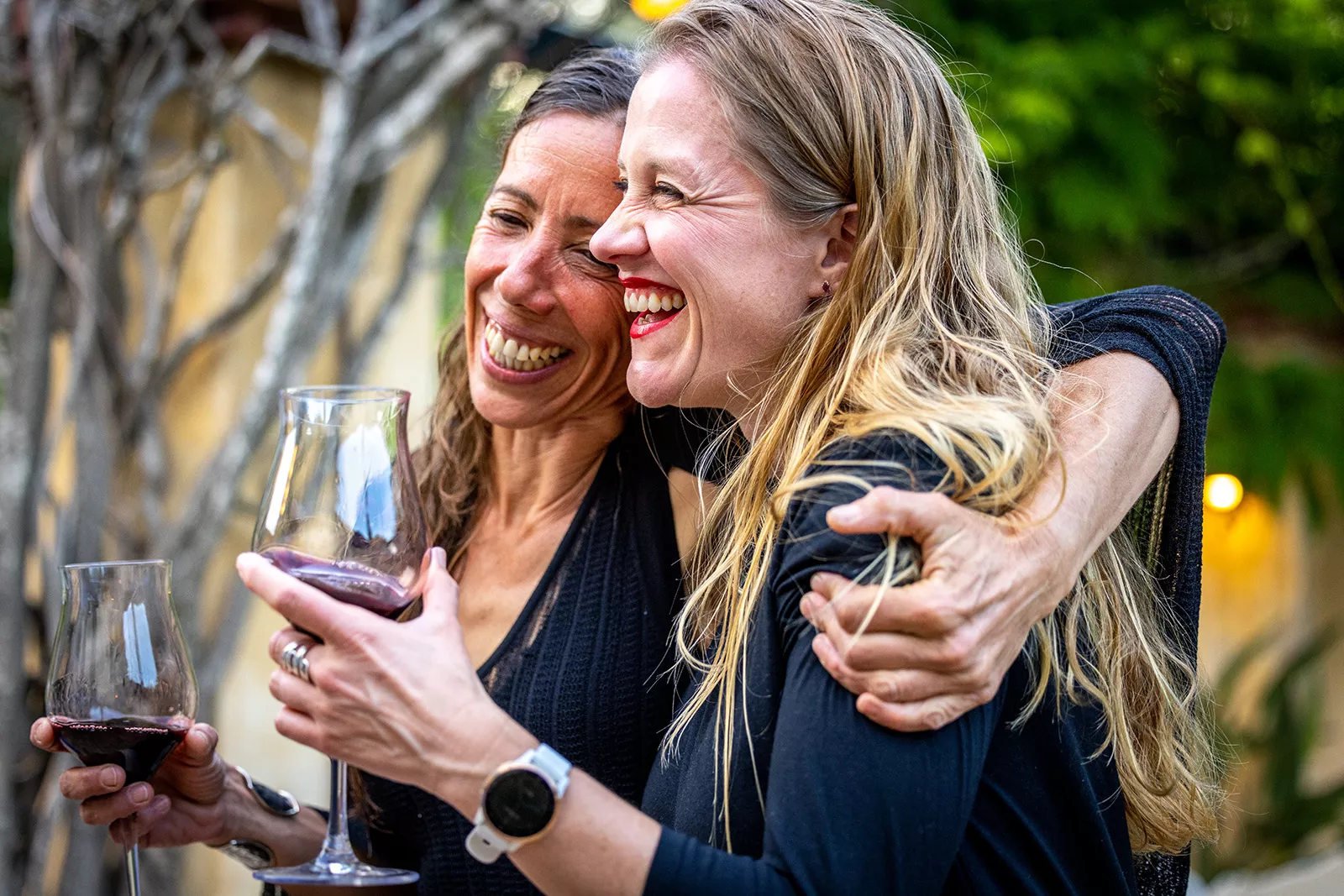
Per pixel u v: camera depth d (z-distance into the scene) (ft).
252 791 5.49
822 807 3.60
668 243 4.36
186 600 8.42
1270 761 15.69
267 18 8.95
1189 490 4.62
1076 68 14.32
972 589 3.65
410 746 3.67
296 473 3.91
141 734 4.51
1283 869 14.93
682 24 4.53
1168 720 4.63
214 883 9.29
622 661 5.14
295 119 9.38
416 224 9.36
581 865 3.61
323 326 8.72
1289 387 16.83
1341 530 19.34
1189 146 16.61
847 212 4.42
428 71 9.06
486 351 5.45
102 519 8.67
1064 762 4.19
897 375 4.08
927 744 3.68
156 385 8.77
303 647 3.79
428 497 5.96
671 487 5.37
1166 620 4.74
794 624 3.92
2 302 13.70
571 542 5.41
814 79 4.36
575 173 5.17
